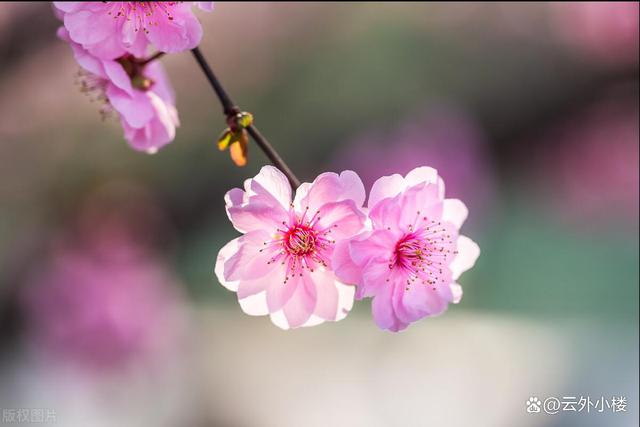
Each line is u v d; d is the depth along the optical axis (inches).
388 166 34.8
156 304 27.6
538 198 37.2
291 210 14.0
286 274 14.1
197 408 25.5
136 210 31.7
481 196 34.8
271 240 14.0
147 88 15.2
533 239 34.7
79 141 32.1
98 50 14.7
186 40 14.6
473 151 35.6
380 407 24.7
